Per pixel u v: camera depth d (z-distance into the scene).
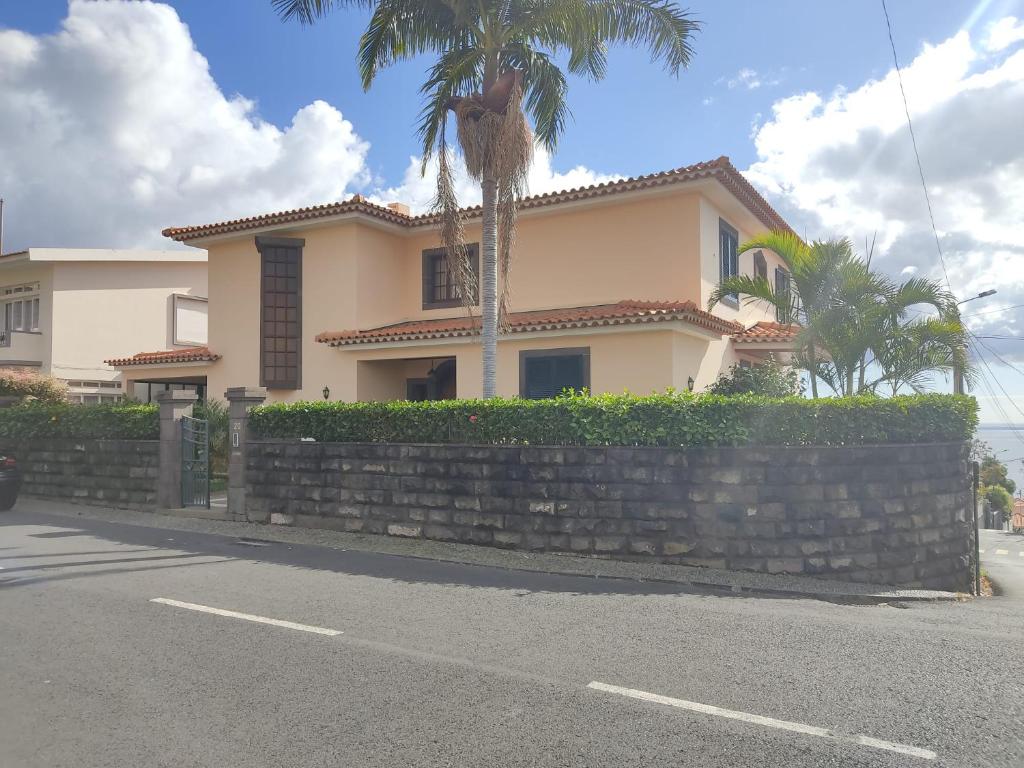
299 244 18.14
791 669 4.85
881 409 8.57
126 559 8.53
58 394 19.78
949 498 9.02
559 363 14.79
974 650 5.33
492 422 9.34
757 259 19.52
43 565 8.15
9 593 6.82
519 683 4.54
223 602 6.50
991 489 31.58
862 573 8.22
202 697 4.29
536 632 5.66
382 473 10.07
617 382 14.06
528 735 3.80
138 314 24.75
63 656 5.02
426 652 5.13
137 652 5.10
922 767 3.51
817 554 8.10
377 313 18.00
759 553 8.08
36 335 23.22
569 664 4.90
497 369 15.29
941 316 10.92
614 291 15.94
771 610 6.52
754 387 13.42
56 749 3.63
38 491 14.11
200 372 19.86
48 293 23.30
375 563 8.40
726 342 16.36
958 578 9.05
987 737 3.84
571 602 6.66
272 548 9.34
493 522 9.18
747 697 4.34
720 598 7.00
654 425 8.47
